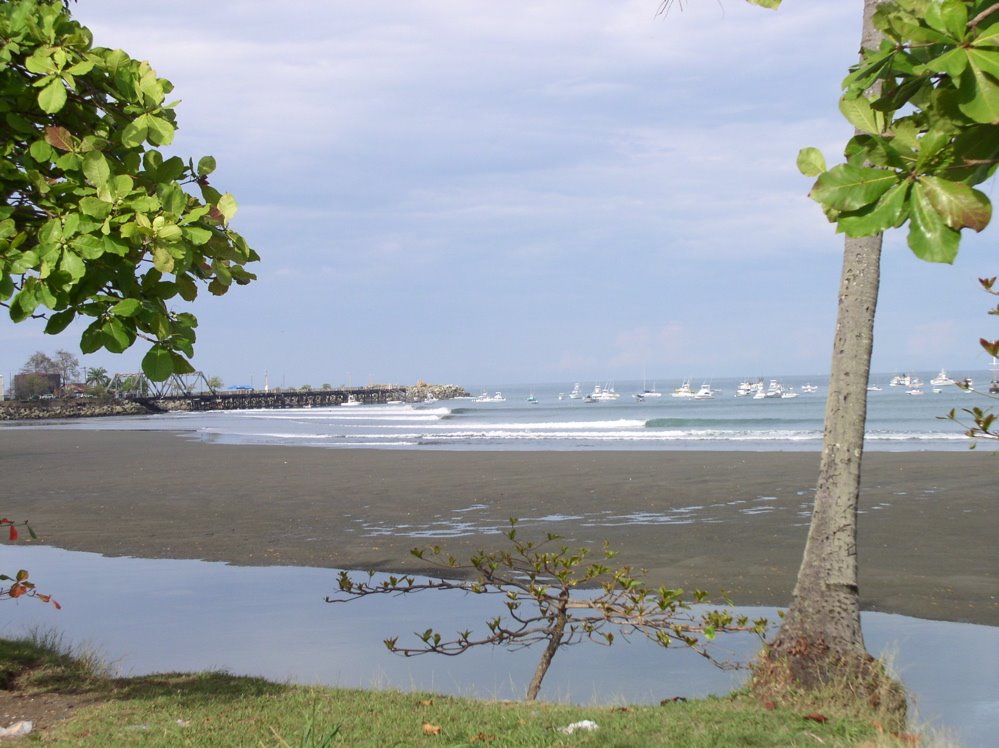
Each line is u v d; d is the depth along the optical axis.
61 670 7.23
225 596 11.75
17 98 4.90
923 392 114.50
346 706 6.36
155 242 4.20
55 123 5.11
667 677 8.12
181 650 9.09
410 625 10.08
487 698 7.18
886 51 1.97
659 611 7.79
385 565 13.66
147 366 4.46
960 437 37.25
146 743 5.41
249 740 5.48
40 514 20.14
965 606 10.38
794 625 6.70
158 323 4.35
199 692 6.74
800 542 14.16
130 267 4.46
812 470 23.38
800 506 17.70
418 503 20.03
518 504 19.41
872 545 13.93
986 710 6.84
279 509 19.78
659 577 12.22
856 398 6.62
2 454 39.50
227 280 4.77
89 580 12.98
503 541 15.20
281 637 9.60
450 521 17.59
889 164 1.94
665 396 146.38
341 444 43.19
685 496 19.62
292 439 48.72
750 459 27.08
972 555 12.93
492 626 7.65
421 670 8.42
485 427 58.09
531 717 6.09
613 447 37.09
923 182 1.87
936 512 16.48
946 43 1.81
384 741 5.50
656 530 15.74
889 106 2.07
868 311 6.60
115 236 4.29
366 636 9.65
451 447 39.16
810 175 2.18
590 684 7.98
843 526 6.59
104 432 59.06
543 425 58.50
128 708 6.24
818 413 74.69
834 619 6.55
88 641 8.61
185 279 4.85
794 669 6.57
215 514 19.33
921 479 20.97
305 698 6.59
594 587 11.80
